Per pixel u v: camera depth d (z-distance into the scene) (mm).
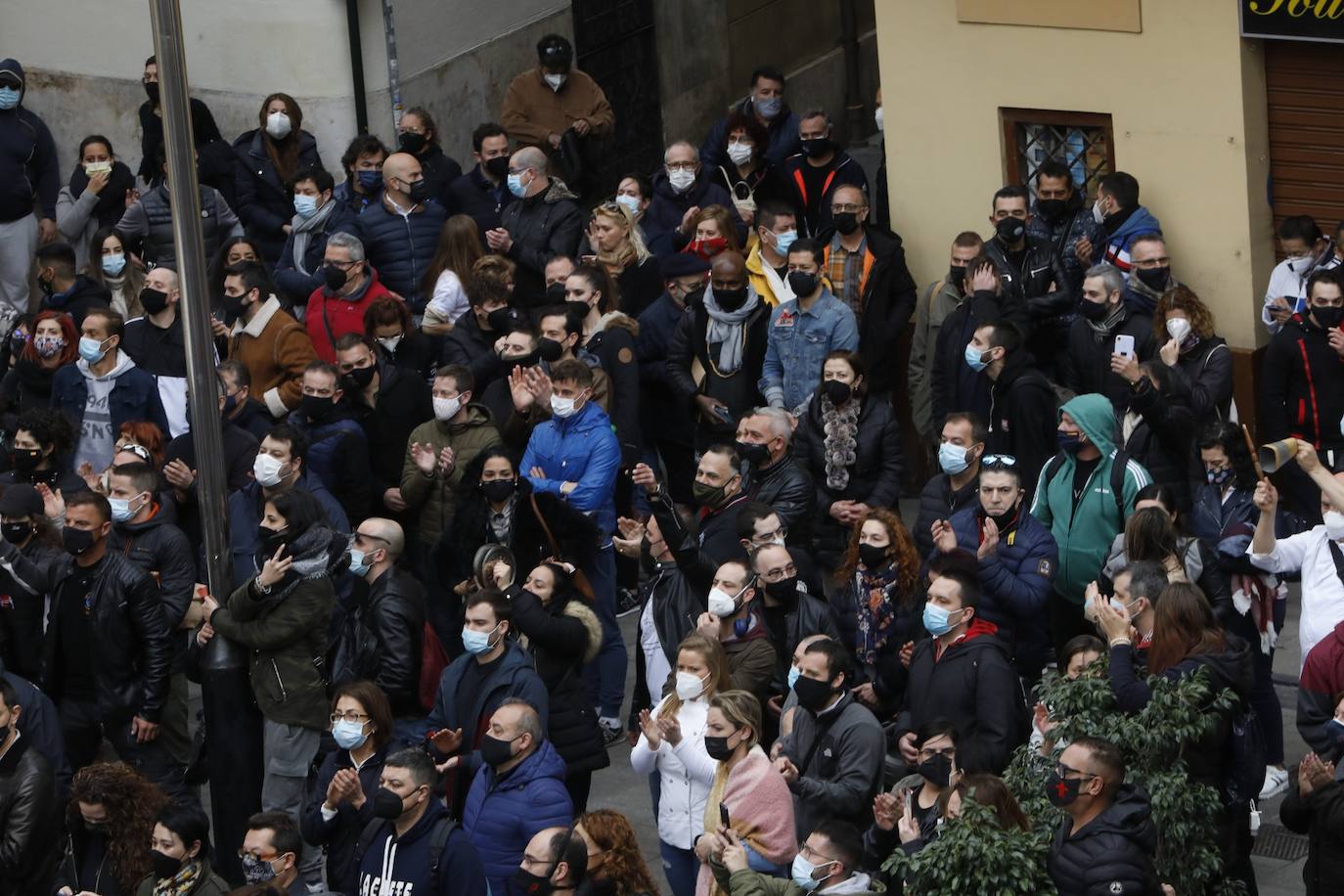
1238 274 39531
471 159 55969
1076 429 31312
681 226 43031
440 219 43688
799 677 26438
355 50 56281
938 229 43625
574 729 29938
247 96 55250
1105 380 36188
